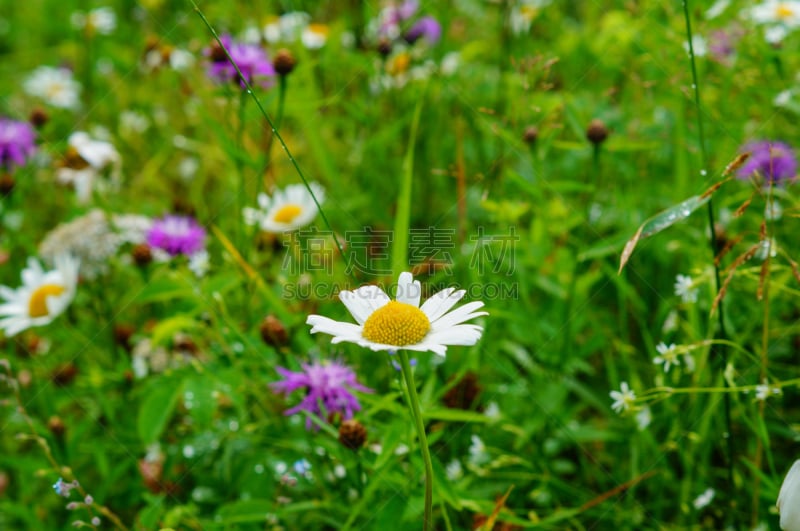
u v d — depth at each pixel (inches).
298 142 34.1
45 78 38.5
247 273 28.7
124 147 36.5
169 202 33.9
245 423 27.9
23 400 30.0
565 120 30.9
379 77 32.4
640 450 27.5
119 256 32.0
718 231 27.8
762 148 28.4
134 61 37.1
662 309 28.9
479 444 26.9
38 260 31.7
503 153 31.2
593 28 34.2
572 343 29.1
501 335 29.5
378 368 28.5
